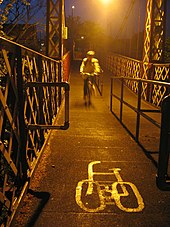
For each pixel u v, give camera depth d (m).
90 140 5.77
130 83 14.48
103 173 4.14
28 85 3.66
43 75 5.11
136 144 5.60
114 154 4.98
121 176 4.06
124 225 2.88
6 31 8.57
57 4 9.77
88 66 10.76
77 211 3.11
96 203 3.29
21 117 3.39
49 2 9.74
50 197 3.38
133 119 7.93
